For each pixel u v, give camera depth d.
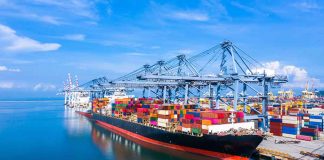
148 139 57.09
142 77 57.09
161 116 54.00
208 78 57.50
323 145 45.75
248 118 55.78
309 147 44.06
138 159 45.00
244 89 60.59
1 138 66.69
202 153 43.66
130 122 65.81
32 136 69.25
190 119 45.94
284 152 40.41
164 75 58.81
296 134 52.91
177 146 48.19
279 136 55.38
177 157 44.50
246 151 39.34
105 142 60.53
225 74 58.38
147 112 60.44
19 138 66.56
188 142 45.00
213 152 41.97
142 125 58.97
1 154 50.41
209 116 43.69
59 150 53.44
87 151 52.19
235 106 54.00
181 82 65.88
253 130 43.19
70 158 47.38
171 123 51.00
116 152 50.72
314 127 56.50
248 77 58.50
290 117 54.38
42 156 48.97
